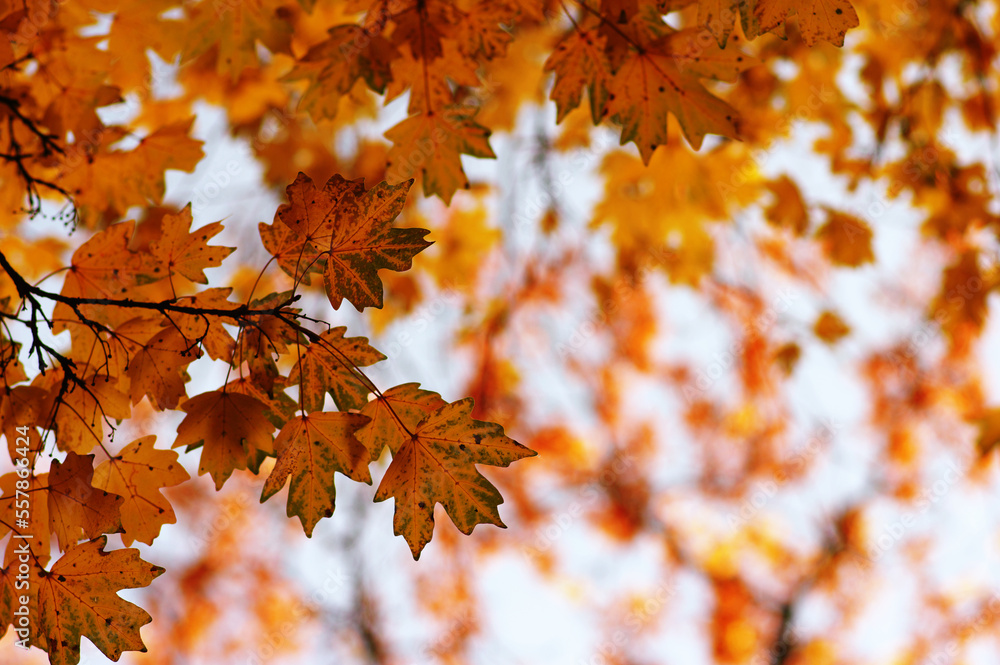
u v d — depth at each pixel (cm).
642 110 120
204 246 115
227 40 128
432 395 114
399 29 122
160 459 114
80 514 112
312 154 182
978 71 167
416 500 113
